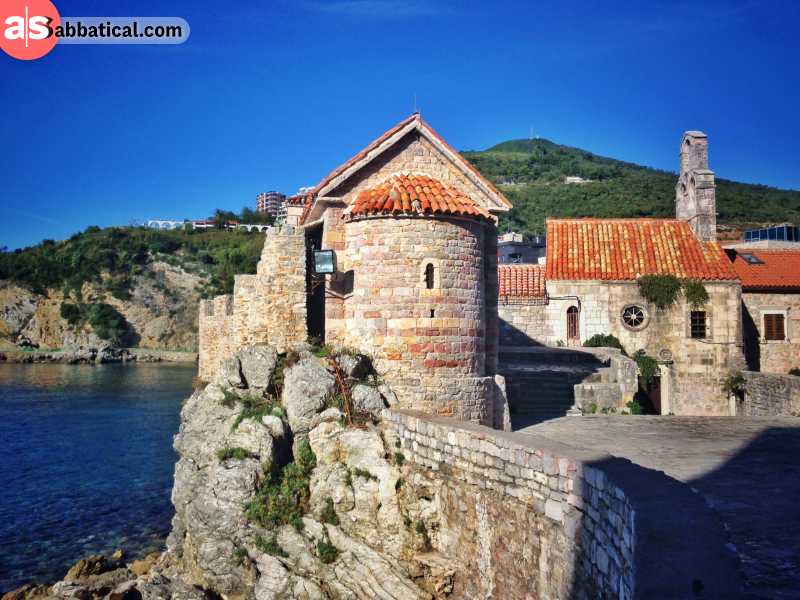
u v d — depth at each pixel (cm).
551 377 2953
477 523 1498
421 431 1752
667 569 736
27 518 3262
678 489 961
